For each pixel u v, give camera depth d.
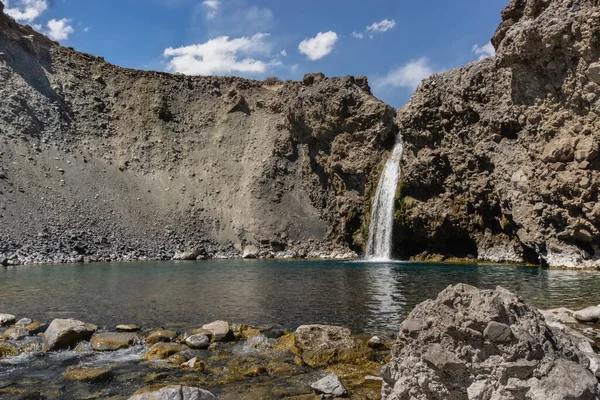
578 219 32.16
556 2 33.12
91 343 12.45
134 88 73.12
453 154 45.19
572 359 6.54
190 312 17.25
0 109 57.53
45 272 33.44
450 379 6.46
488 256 43.66
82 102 67.88
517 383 5.92
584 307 16.53
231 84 78.44
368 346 11.75
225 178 65.94
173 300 20.22
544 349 6.18
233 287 24.91
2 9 67.44
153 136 68.12
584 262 32.72
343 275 31.20
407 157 49.84
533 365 5.91
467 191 44.38
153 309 17.89
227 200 63.34
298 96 62.66
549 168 34.00
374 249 53.75
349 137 57.31
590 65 30.30
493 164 40.66
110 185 58.47
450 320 6.61
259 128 71.81
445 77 47.50
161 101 71.88
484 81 42.31
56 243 45.38
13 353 11.76
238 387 9.16
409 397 6.88
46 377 9.96
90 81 71.56
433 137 47.66
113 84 72.94
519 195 36.88
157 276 31.06
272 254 57.53
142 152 65.50
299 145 66.44
